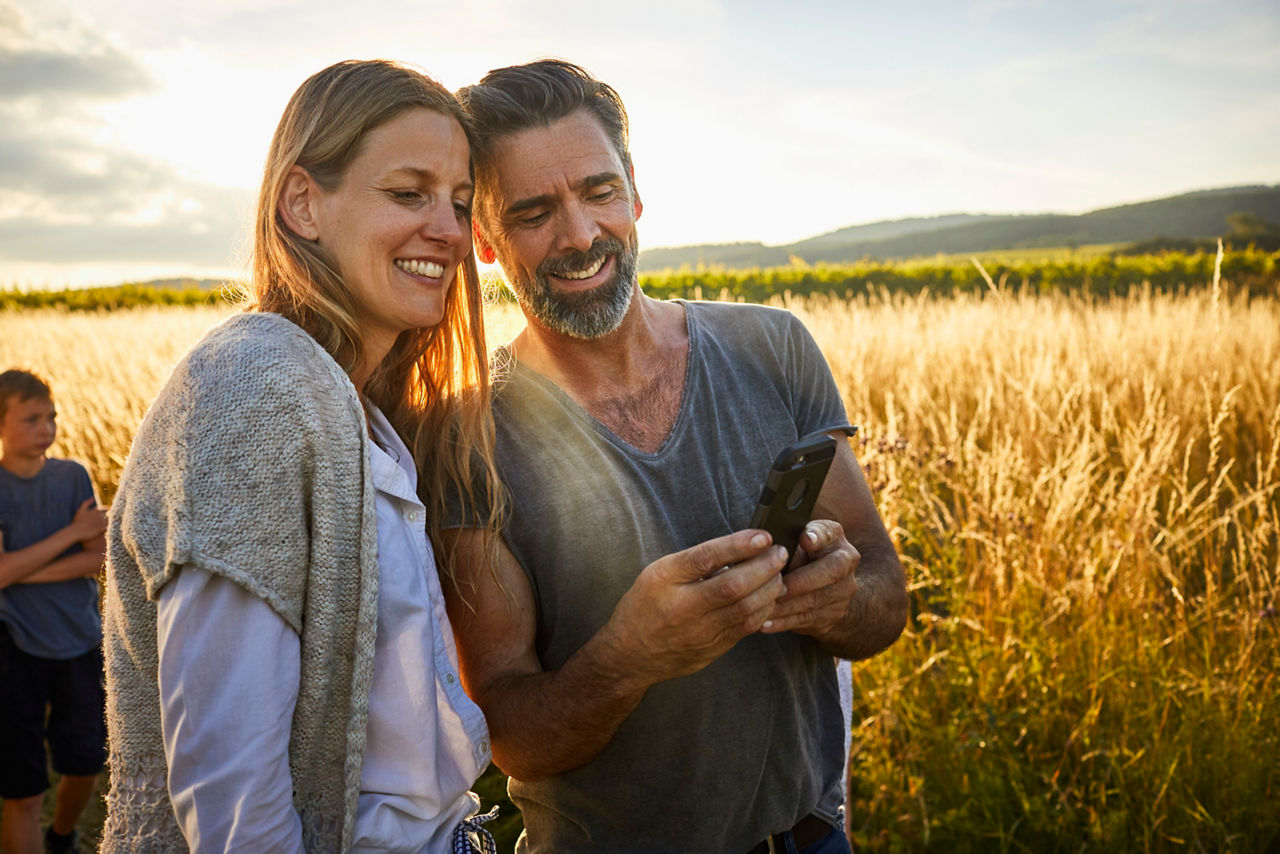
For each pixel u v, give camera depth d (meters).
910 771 2.88
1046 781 2.75
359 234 1.12
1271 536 3.76
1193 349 6.73
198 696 0.91
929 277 20.92
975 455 4.16
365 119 1.10
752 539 1.11
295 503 0.96
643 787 1.45
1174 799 2.64
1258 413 5.44
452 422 1.41
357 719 1.02
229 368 0.96
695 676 1.42
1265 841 2.58
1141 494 3.49
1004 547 3.50
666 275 23.58
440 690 1.18
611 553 1.44
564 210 1.42
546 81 1.43
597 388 1.52
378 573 1.05
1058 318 9.09
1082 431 5.21
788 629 1.31
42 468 3.07
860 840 2.78
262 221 1.16
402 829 1.09
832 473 1.70
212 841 0.91
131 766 1.00
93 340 11.46
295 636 0.98
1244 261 18.20
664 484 1.48
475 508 1.41
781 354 1.66
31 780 2.94
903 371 6.75
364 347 1.19
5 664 2.91
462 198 1.24
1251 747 2.75
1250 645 2.97
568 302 1.46
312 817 1.02
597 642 1.25
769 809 1.50
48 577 2.97
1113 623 3.13
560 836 1.52
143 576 0.95
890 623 1.59
